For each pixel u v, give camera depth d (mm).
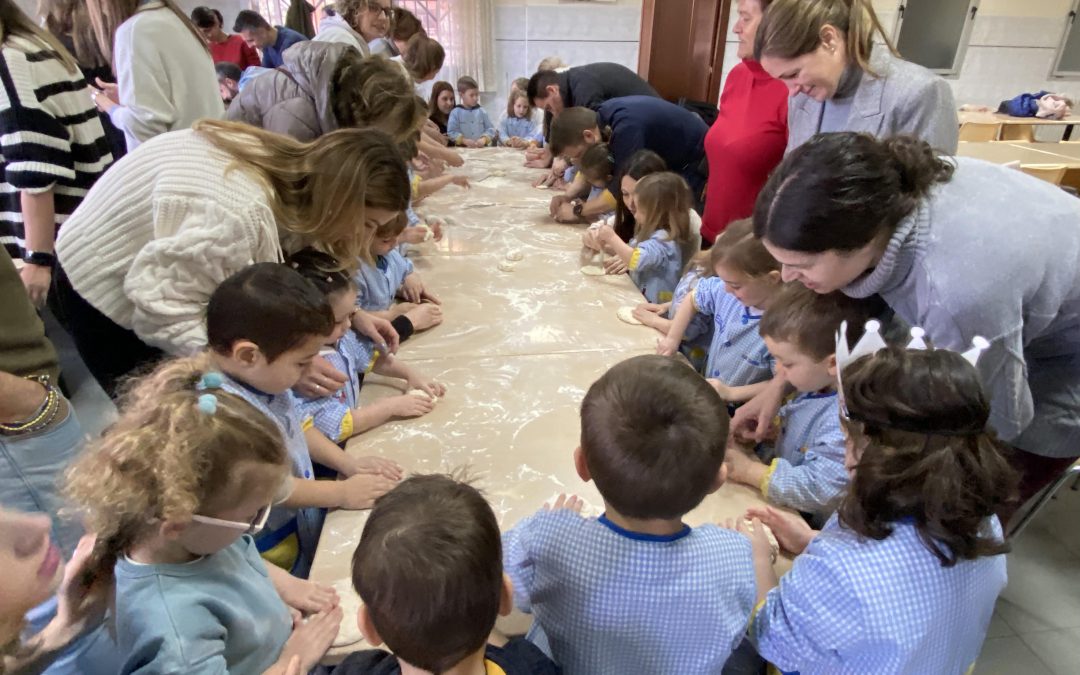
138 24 1936
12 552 599
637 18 5316
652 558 790
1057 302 1028
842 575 807
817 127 1590
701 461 775
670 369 830
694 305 1756
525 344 1671
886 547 799
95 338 1331
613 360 1603
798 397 1349
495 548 700
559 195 2805
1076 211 1019
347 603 965
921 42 5652
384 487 1142
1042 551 2027
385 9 2855
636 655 826
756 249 1452
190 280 1152
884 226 945
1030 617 1805
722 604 819
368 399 1443
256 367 1035
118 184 1162
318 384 1291
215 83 2193
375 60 1622
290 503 1067
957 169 1030
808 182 929
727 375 1678
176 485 759
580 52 5426
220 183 1146
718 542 838
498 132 4891
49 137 1795
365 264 1676
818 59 1416
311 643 907
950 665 856
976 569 827
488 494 1132
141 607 797
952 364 784
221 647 816
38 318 1321
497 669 763
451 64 5305
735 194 2283
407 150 2391
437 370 1541
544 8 5246
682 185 2203
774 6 1419
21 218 2000
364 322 1536
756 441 1404
